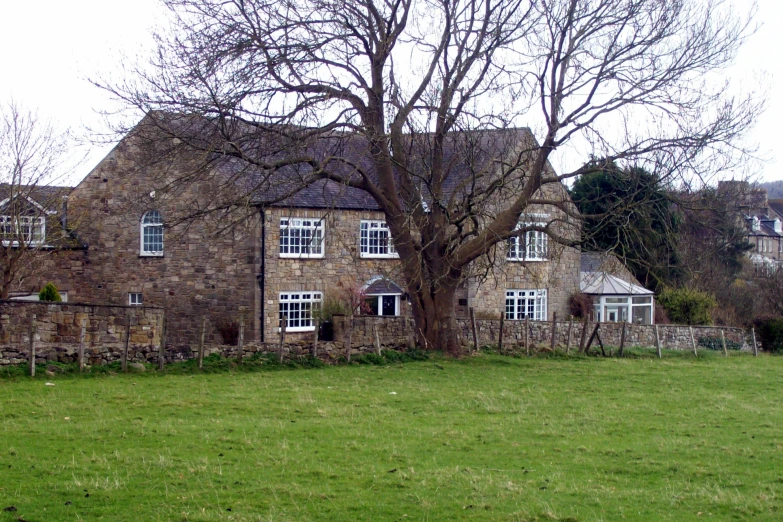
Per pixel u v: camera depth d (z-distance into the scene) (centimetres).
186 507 1095
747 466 1416
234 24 2377
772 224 9150
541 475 1324
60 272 3822
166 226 2512
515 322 3198
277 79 2419
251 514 1072
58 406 1756
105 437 1488
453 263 2819
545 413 1905
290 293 3612
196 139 2412
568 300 4484
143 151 2677
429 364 2702
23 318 2225
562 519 1091
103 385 2047
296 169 2511
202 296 3638
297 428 1628
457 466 1362
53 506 1084
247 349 2512
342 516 1084
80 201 3850
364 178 2695
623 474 1355
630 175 2606
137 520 1041
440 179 2730
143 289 3769
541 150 2639
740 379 2666
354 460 1378
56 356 2206
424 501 1148
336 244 3744
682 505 1172
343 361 2655
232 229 2425
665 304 4747
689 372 2802
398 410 1884
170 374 2286
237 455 1382
